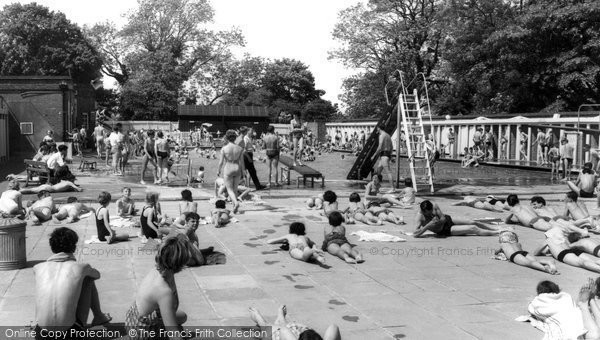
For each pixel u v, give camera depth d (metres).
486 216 15.59
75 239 6.50
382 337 6.59
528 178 26.77
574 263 10.02
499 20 42.06
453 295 8.28
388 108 23.30
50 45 60.31
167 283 5.45
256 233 12.73
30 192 18.89
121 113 67.44
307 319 7.18
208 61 74.81
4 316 7.11
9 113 37.31
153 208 11.47
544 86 41.09
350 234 12.85
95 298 6.67
